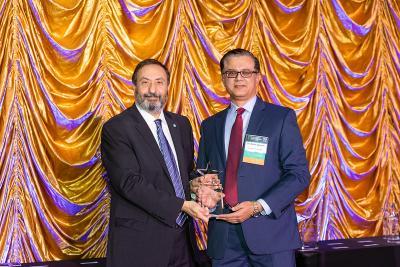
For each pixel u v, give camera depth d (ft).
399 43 16.08
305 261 12.21
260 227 9.46
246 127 10.10
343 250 12.48
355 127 15.69
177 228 9.50
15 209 12.85
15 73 12.98
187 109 14.47
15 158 12.92
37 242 12.98
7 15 12.96
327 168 15.38
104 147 9.68
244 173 9.71
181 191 9.61
